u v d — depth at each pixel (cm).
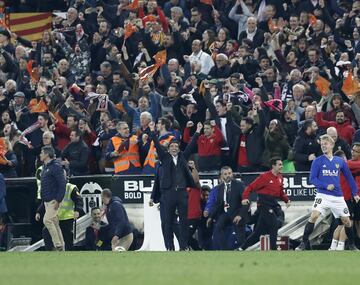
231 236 6838
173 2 9481
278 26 8725
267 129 7362
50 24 10288
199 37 8919
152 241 7144
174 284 3444
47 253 5747
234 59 8225
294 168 7194
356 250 6144
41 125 7950
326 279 3656
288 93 7956
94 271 4059
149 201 6900
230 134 7412
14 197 7419
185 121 7769
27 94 8719
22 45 9525
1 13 10300
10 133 7919
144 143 7388
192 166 6894
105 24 9169
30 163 7931
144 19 8888
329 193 6231
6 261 4869
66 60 8906
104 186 7275
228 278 3666
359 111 7638
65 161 7381
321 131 7325
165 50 8350
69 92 8394
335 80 8138
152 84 8094
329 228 6838
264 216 6681
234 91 7688
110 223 6944
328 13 8850
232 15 9162
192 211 6962
